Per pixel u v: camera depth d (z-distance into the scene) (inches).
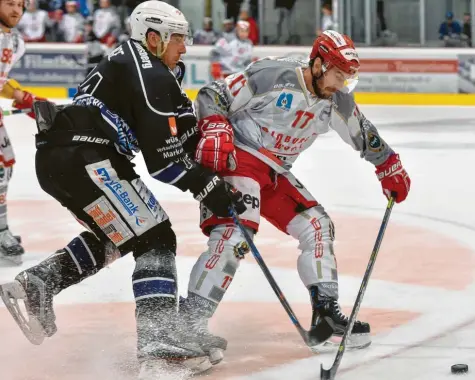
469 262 393.4
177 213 518.9
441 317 310.5
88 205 253.1
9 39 376.5
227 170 269.4
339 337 283.1
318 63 262.7
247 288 354.3
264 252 418.0
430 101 1283.2
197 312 258.8
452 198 567.8
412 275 371.2
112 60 252.4
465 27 1305.4
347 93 276.5
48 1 1407.5
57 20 1402.6
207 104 270.7
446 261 395.9
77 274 274.5
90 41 1342.3
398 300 333.4
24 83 1386.6
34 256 417.4
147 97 246.7
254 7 1368.1
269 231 467.8
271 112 271.3
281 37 1370.6
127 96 250.2
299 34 1364.4
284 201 283.6
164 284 251.3
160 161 249.0
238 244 261.6
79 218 265.3
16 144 891.4
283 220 285.7
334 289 274.8
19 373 254.2
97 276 378.6
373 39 1328.7
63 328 301.6
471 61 1274.6
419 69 1285.7
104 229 254.5
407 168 700.7
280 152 279.0
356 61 260.1
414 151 800.9
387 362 261.9
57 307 330.3
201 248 424.5
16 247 401.1
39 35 1398.9
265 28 1374.3
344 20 1328.7
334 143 878.4
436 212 520.4
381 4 1316.4
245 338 288.5
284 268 386.3
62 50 1366.9
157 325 248.4
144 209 254.1
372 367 257.6
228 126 264.4
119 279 373.7
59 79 1373.0
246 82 269.1
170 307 250.4
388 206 296.2
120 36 1362.0
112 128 251.4
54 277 270.1
